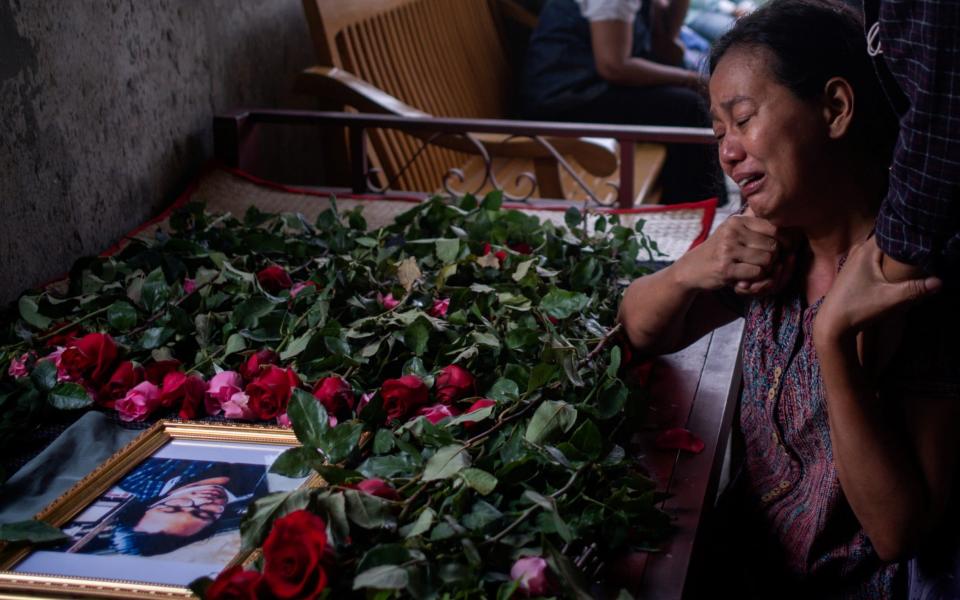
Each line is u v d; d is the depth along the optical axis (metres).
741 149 1.13
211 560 1.02
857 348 1.13
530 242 1.81
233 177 2.37
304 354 1.37
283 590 0.87
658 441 1.31
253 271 1.75
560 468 1.11
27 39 1.81
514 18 4.04
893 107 1.04
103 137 2.05
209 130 2.46
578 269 1.64
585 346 1.38
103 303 1.58
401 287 1.55
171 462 1.21
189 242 1.75
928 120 0.90
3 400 1.30
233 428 1.27
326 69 2.69
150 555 1.03
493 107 3.93
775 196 1.13
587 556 1.03
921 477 1.10
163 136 2.27
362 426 1.13
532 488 1.09
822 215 1.16
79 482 1.15
